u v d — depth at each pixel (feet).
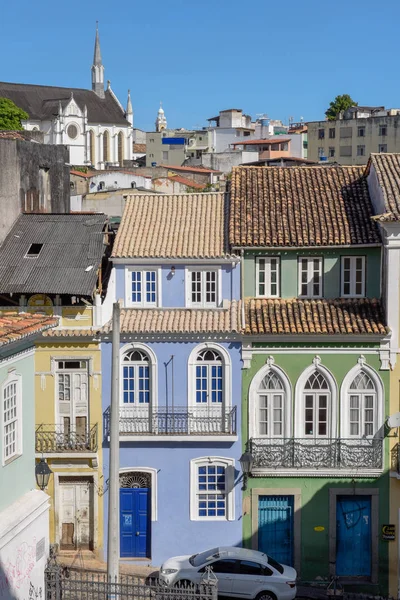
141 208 104.37
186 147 400.88
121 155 452.76
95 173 274.77
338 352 93.20
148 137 409.08
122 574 90.94
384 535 93.15
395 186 94.32
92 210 202.08
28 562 61.93
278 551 94.79
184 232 99.45
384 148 337.52
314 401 94.27
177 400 94.48
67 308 93.66
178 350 94.17
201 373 94.58
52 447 93.71
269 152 338.54
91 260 95.61
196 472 94.53
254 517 94.27
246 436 94.27
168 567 84.99
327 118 422.41
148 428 94.38
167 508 94.68
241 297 96.43
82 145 428.97
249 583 82.64
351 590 93.25
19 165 104.32
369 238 94.48
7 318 63.93
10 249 98.53
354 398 93.97
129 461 94.48
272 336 92.63
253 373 93.71
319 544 93.81
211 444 94.02
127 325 93.56
